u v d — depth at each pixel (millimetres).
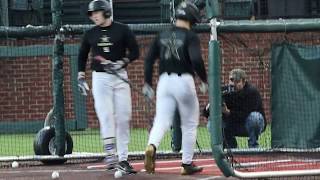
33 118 41469
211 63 19516
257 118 27938
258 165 23953
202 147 31734
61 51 26281
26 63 41594
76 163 27406
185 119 22078
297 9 43219
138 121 38375
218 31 21562
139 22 45344
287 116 26094
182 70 21453
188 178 21891
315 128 25750
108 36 22328
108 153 22750
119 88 22484
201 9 26734
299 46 25938
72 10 44906
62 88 26609
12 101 41531
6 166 26547
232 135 28062
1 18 43500
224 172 19781
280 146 26359
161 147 31141
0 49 38219
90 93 39438
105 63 22281
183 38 21391
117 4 45688
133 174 22844
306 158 26188
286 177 20766
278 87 26141
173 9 26734
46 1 44281
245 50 30094
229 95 27922
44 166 26453
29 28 26047
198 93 32906
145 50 33000
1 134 40844
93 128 39875
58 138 26688
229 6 41219
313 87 25719
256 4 42781
